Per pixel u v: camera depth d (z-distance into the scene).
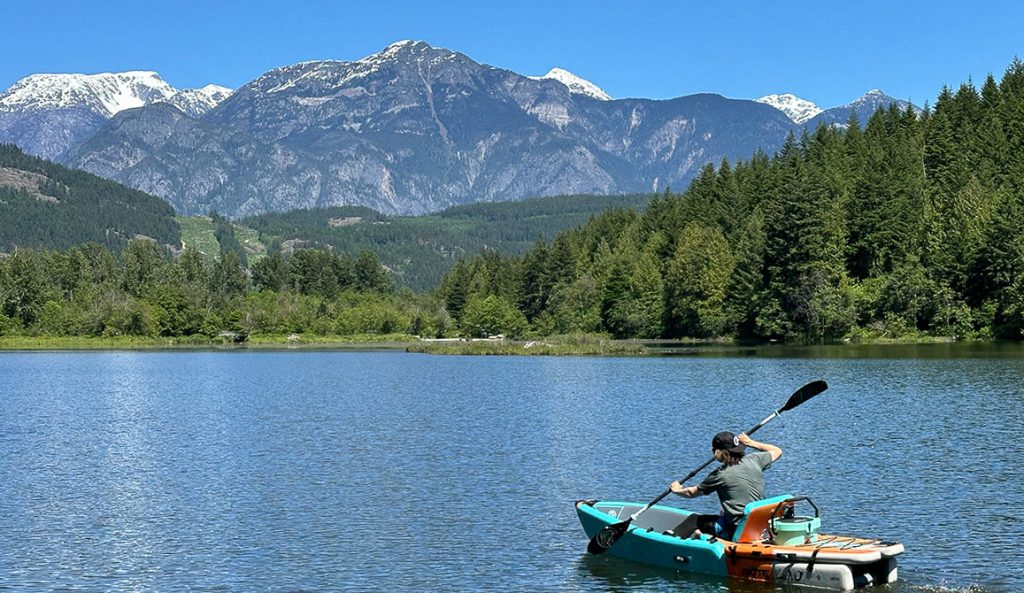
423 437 39.19
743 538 19.17
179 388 69.31
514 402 53.19
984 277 111.50
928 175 137.88
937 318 110.94
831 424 40.53
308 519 25.00
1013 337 107.44
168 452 36.53
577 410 48.16
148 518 25.44
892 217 119.50
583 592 18.86
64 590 19.45
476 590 19.09
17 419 48.56
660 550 19.98
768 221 117.75
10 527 24.61
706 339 130.12
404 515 25.25
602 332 151.12
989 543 21.58
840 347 103.50
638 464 32.03
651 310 142.12
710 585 19.06
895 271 113.88
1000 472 29.50
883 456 32.53
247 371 91.25
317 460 33.94
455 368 89.75
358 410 50.50
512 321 173.00
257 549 22.22
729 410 46.84
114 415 50.12
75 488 29.62
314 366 99.31
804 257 114.62
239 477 31.00
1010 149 135.25
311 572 20.39
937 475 29.17
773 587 18.48
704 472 30.44
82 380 79.69
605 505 22.36
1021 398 49.06
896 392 53.09
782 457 32.66
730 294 125.19
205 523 24.78
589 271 167.88
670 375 71.19
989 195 120.25
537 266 179.75
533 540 22.61
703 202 160.88
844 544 18.61
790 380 63.88
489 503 26.53
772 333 117.06
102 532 24.02
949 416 42.41
